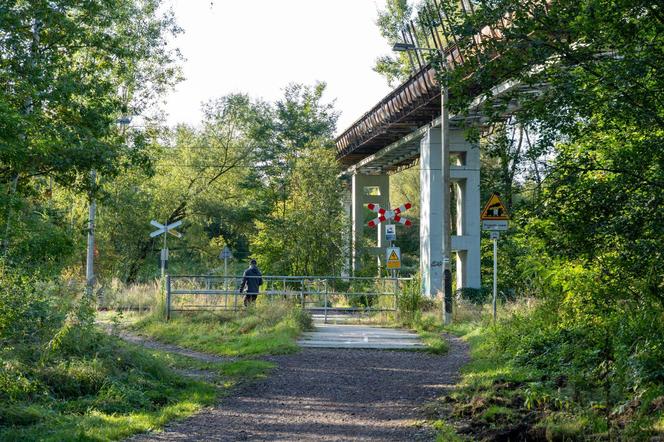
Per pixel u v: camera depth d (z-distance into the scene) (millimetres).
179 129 52656
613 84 8102
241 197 53000
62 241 16031
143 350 12328
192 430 8781
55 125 17547
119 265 42844
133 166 20375
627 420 8039
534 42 8266
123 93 33469
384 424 9180
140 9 33938
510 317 16016
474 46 8797
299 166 42875
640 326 9195
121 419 9031
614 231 8297
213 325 19750
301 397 11109
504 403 9625
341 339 18250
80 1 18906
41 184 19172
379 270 36188
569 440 7656
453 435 8172
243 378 12711
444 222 23672
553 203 8602
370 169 50875
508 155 9000
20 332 11039
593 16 7859
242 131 53719
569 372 10266
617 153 8688
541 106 8555
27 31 17625
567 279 11578
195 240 51219
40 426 8469
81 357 11320
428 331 20953
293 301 22062
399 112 35562
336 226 40438
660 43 8125
